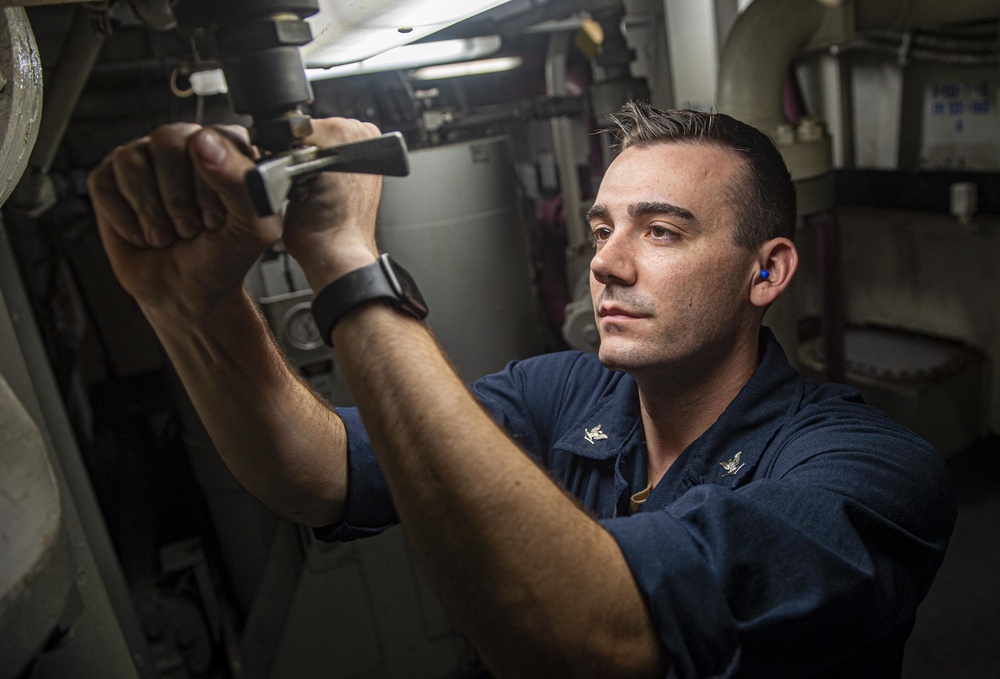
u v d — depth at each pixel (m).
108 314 3.01
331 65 0.80
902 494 0.70
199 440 2.02
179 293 0.61
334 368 1.81
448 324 1.96
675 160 0.86
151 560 2.10
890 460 0.72
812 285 3.34
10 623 0.32
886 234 3.08
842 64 2.95
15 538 0.35
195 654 2.04
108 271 2.97
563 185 2.64
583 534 0.55
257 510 2.02
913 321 3.08
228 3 0.50
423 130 2.04
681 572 0.56
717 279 0.86
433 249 1.91
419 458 0.53
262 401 0.74
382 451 0.55
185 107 2.24
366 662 1.97
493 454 0.54
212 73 1.38
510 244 2.03
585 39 2.26
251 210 0.50
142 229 0.55
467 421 0.55
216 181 0.49
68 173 2.36
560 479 1.01
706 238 0.85
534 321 2.14
